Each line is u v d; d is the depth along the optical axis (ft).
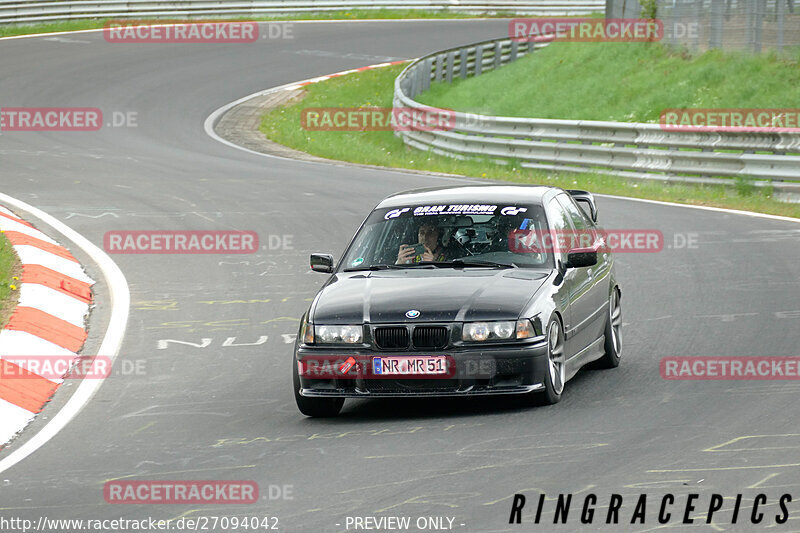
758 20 326.03
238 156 300.20
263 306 143.23
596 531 64.85
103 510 74.02
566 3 602.44
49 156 288.71
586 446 81.71
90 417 100.37
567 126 260.83
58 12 541.34
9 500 77.56
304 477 78.43
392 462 80.53
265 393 106.22
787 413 88.17
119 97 398.62
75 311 139.85
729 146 223.71
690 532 63.98
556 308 95.81
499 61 452.76
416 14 603.67
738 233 179.63
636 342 118.83
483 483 74.33
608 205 211.82
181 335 130.31
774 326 120.47
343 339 93.35
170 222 199.62
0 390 105.29
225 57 481.46
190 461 84.84
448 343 91.71
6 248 161.38
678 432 84.23
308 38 531.91
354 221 198.29
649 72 348.59
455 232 104.99
